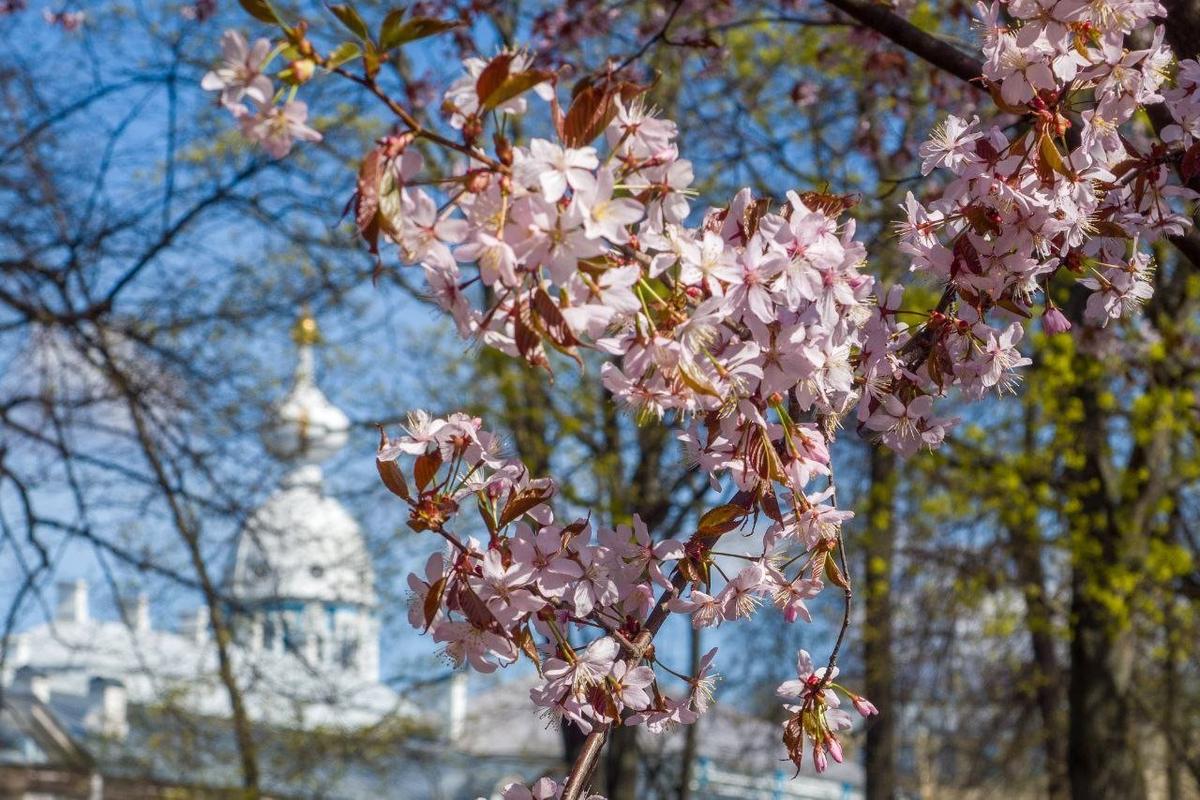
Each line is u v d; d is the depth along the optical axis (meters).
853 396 2.45
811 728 2.36
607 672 2.21
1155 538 10.08
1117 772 9.84
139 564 10.12
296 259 11.02
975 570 11.28
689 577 2.32
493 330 1.86
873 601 11.98
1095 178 2.50
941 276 2.60
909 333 2.77
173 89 9.37
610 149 1.95
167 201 9.48
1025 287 2.58
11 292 9.09
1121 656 9.95
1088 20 2.35
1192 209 3.09
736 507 2.28
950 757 15.62
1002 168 2.46
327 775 15.38
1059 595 10.84
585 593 2.25
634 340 1.92
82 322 9.48
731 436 2.18
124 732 19.80
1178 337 8.80
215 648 12.60
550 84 1.80
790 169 10.05
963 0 5.70
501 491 2.23
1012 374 2.64
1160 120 3.04
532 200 1.77
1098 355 6.54
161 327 9.73
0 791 20.30
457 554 2.20
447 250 1.79
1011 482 9.54
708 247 1.97
